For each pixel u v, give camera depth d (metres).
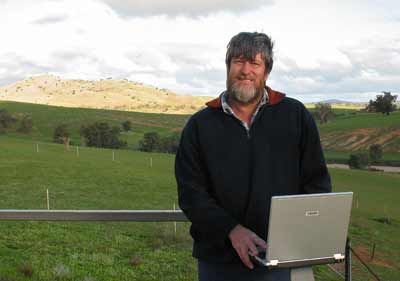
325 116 146.12
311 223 3.04
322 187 3.40
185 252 14.45
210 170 3.35
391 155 108.75
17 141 71.75
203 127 3.39
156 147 87.31
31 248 13.11
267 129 3.34
